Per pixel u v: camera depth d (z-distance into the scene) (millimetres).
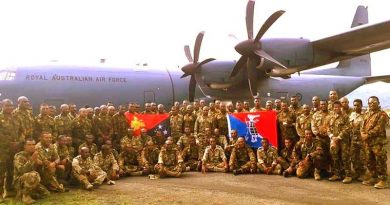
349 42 13758
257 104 11516
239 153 10570
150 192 8164
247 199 7445
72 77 14523
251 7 13898
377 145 8320
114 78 15383
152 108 11992
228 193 8000
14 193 7965
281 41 13828
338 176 9242
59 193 8117
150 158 10445
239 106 11617
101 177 8883
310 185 8719
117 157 10211
